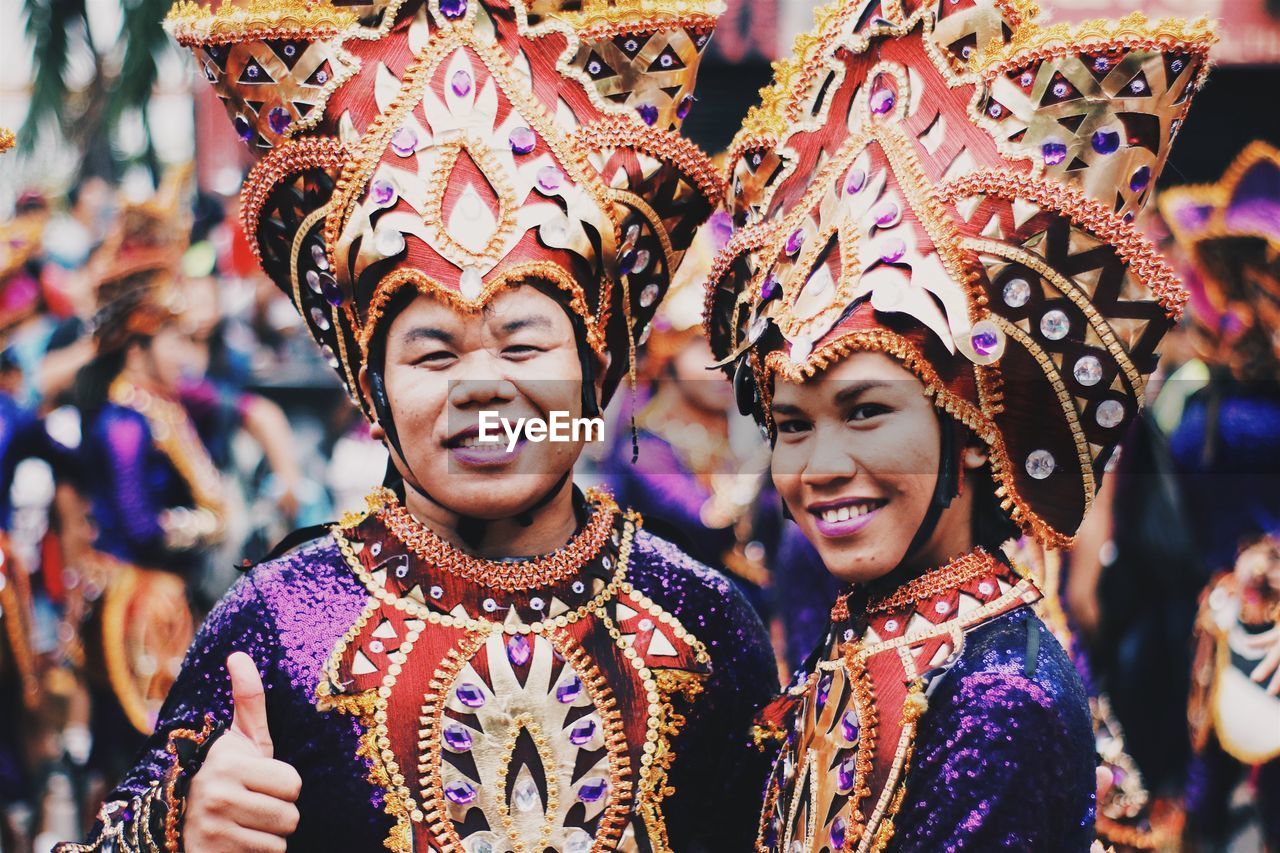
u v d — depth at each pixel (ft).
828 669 4.24
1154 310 3.92
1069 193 3.87
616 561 4.50
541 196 4.17
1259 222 9.82
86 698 10.11
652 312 4.58
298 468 12.00
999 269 3.87
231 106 4.40
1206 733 8.87
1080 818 3.94
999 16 4.03
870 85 4.12
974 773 3.86
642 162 4.33
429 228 4.10
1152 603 9.04
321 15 4.23
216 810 3.98
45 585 10.37
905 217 3.92
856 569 3.99
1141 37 3.87
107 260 10.48
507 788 4.20
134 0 8.34
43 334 10.48
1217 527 9.32
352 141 4.20
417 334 4.12
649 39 4.31
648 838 4.30
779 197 4.26
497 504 4.18
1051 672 3.97
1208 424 9.54
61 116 8.65
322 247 4.32
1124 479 9.00
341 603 4.34
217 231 12.66
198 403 11.16
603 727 4.30
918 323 3.86
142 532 10.01
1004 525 4.15
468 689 4.22
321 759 4.23
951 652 3.99
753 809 4.57
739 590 4.78
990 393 3.92
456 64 4.22
